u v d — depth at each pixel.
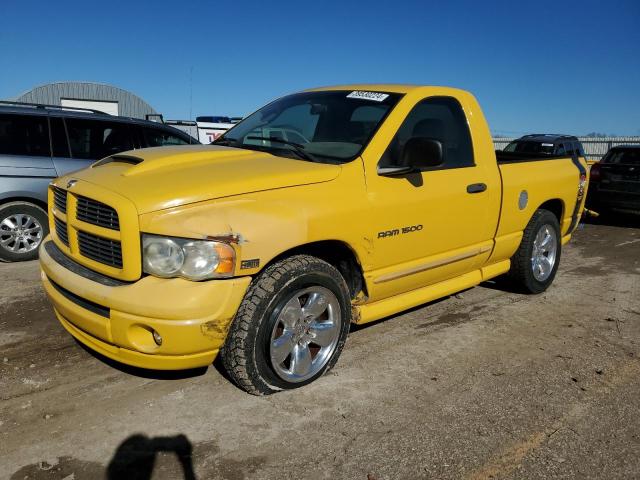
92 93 25.33
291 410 3.43
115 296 3.09
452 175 4.48
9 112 6.71
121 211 3.07
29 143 6.79
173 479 2.79
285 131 4.48
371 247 3.84
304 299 3.64
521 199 5.25
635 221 11.79
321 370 3.78
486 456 3.06
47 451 2.96
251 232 3.18
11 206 6.68
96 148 7.27
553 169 5.82
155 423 3.25
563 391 3.81
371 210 3.78
